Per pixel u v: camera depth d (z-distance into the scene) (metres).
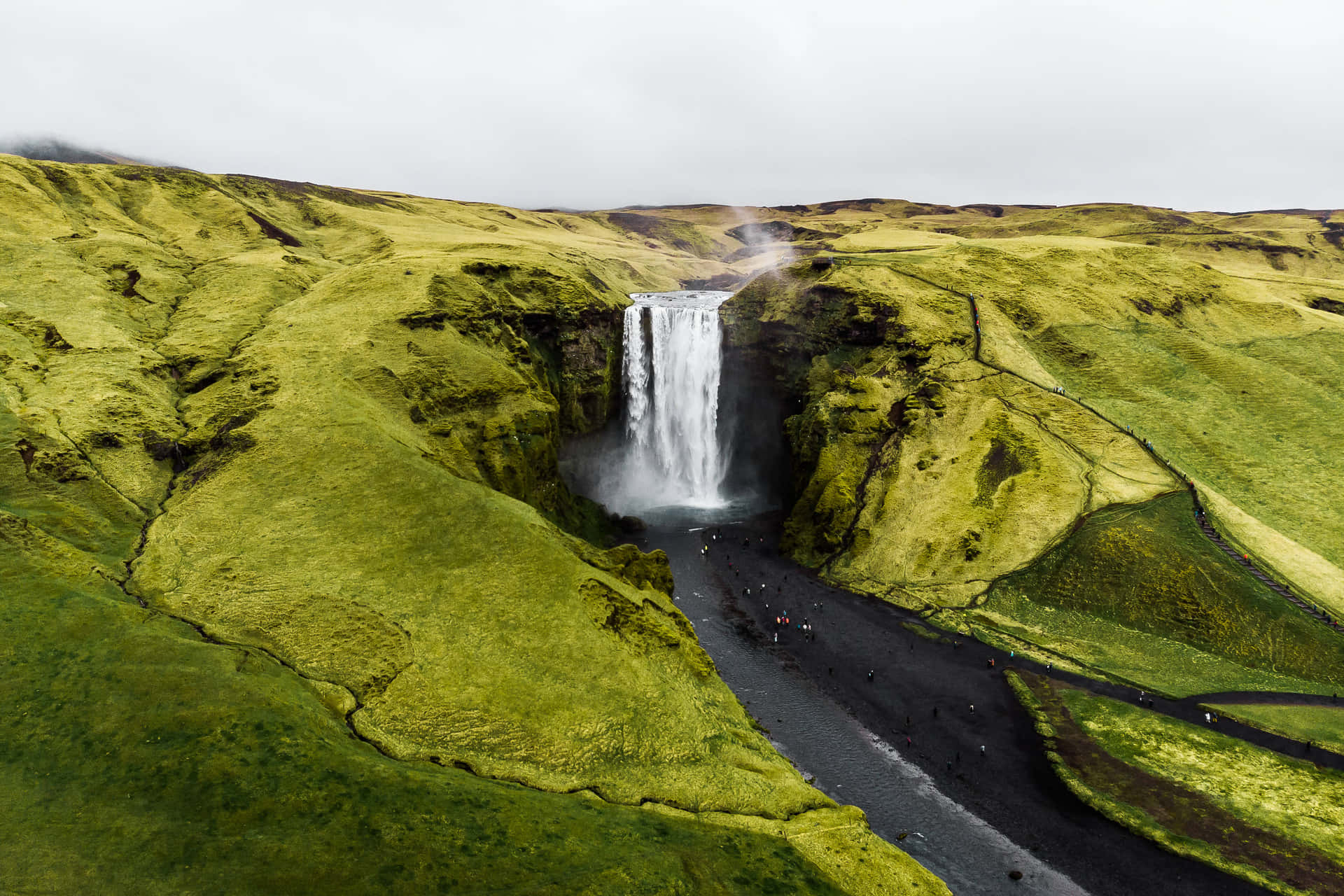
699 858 36.28
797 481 97.25
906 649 66.25
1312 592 65.31
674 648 53.97
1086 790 48.03
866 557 82.56
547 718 44.50
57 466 58.06
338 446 64.25
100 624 44.00
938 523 81.75
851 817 42.56
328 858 31.98
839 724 55.75
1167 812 45.75
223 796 34.34
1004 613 70.19
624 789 41.19
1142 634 64.88
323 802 34.75
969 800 47.66
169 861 30.81
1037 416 90.88
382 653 46.72
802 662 64.50
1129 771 49.44
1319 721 53.44
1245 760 49.81
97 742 36.53
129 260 97.75
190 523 56.16
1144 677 60.09
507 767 40.97
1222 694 57.44
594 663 49.03
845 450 92.69
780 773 45.91
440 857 32.97
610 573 59.25
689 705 48.97
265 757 36.62
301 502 58.84
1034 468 82.94
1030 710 56.69
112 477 60.25
